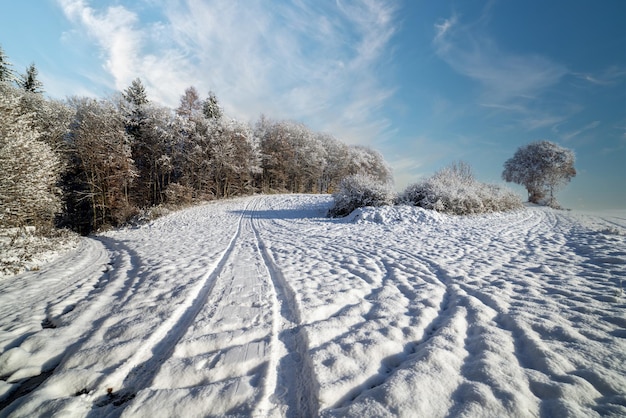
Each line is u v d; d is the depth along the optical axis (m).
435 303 3.25
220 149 28.23
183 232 12.66
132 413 1.71
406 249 6.70
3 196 8.47
